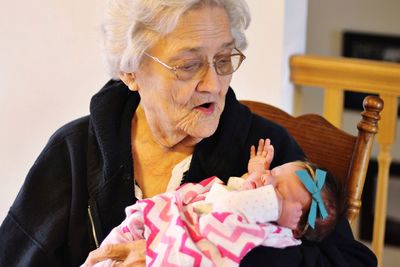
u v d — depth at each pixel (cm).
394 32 439
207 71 174
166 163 193
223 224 163
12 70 315
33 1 302
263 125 198
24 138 324
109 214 192
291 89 310
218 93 176
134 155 195
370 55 445
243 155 192
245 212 166
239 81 300
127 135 193
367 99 206
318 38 449
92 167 195
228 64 179
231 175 191
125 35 179
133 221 178
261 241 164
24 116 320
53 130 321
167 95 178
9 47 311
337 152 214
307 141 221
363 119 208
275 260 167
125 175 191
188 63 173
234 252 161
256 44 293
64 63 309
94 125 193
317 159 218
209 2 170
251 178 174
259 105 231
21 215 199
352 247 183
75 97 313
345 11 440
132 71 181
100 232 192
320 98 451
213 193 172
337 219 177
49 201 198
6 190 332
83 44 304
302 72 302
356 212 208
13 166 328
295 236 176
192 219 170
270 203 167
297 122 224
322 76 299
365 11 437
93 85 309
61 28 303
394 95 288
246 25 182
